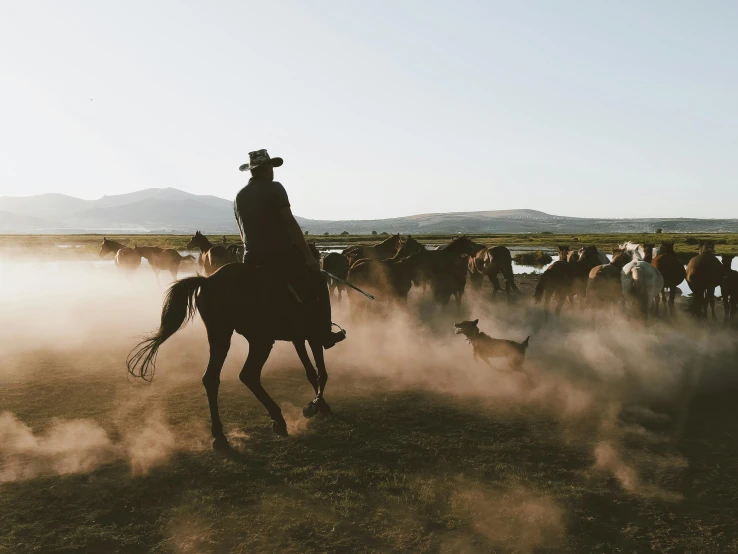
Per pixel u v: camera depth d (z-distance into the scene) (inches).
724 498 189.8
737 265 1127.0
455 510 179.0
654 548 160.7
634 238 3383.4
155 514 176.2
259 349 234.8
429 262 570.9
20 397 292.7
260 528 167.9
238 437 238.2
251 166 237.0
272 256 235.3
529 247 2338.8
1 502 181.6
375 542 161.3
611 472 208.1
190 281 225.3
